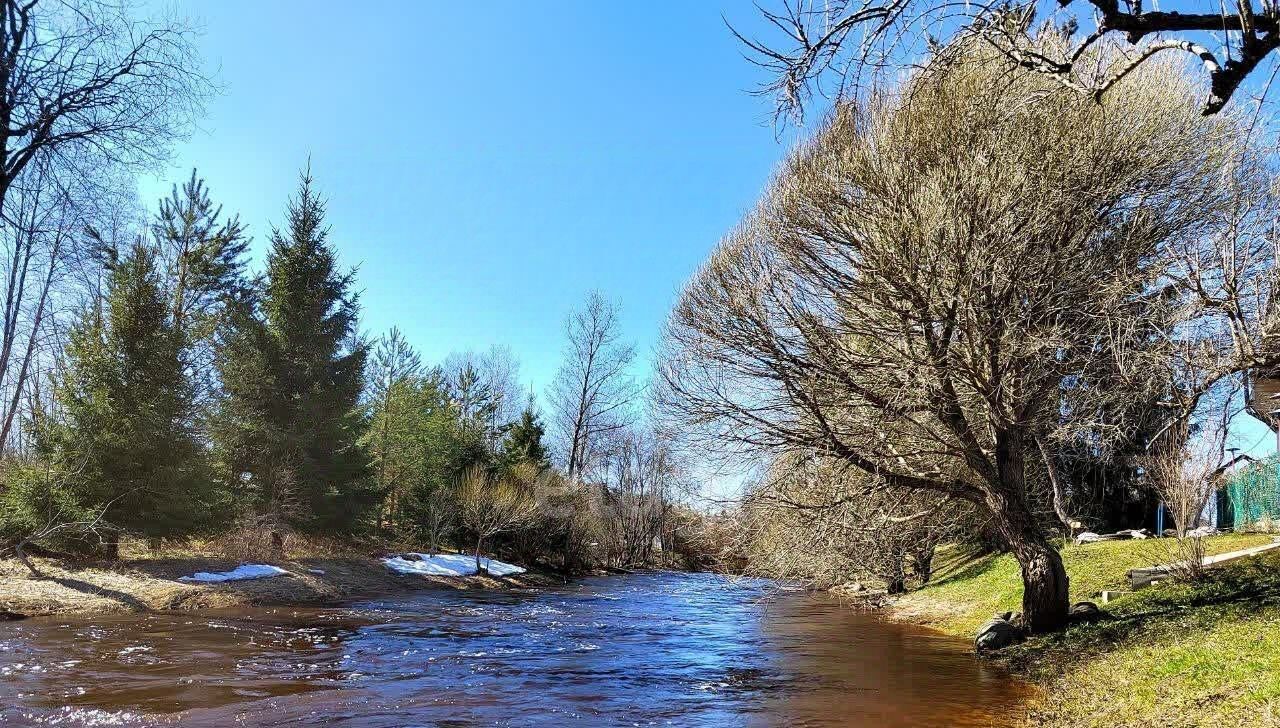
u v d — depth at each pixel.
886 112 14.27
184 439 22.52
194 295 30.22
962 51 4.41
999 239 12.21
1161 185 13.72
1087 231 13.34
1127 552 18.14
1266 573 12.83
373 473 32.03
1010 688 10.64
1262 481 19.09
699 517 24.45
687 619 19.86
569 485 45.22
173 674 10.37
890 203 13.02
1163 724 7.32
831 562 21.39
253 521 25.20
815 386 13.46
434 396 42.69
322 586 23.03
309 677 10.64
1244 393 13.44
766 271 14.70
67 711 8.26
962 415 13.16
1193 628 10.77
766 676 11.58
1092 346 12.94
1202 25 3.69
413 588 26.95
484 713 8.94
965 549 26.92
